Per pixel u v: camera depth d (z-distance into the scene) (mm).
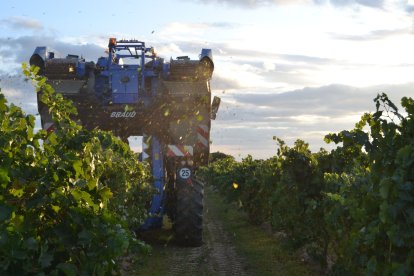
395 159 4438
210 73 10539
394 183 4250
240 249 11305
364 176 6254
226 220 17781
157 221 10695
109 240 4160
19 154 4059
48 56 10398
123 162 8406
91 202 4195
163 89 10602
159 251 10469
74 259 4168
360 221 5273
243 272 9234
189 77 10555
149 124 10594
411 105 4406
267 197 14531
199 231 10812
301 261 9898
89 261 4156
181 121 10633
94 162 5266
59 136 4738
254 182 15711
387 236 4574
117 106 10469
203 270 9156
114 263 4414
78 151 4711
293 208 9508
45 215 4141
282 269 9398
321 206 8656
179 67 10523
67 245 4105
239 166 18891
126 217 8406
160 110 10547
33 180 4023
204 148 10773
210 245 11672
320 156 9352
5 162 3846
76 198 4152
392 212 4246
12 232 3658
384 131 4535
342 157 9031
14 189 3885
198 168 11211
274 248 11320
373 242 4641
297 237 9492
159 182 10656
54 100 5043
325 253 8852
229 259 10227
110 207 7473
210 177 37188
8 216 3643
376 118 4652
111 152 7199
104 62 10555
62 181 4188
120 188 8188
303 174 9359
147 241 11250
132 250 4523
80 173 4270
